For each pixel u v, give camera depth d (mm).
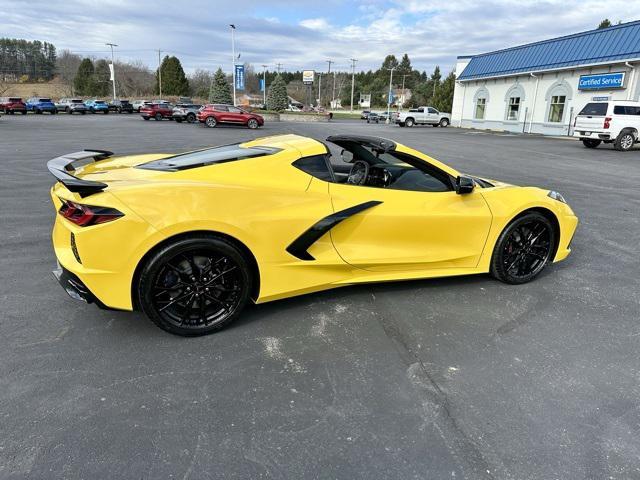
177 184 2768
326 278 3316
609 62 21719
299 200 3098
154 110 35562
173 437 2076
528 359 2805
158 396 2355
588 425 2232
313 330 3080
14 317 3135
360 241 3377
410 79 127938
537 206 3865
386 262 3459
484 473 1923
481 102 33250
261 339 2949
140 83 94000
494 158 14008
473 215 3645
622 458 2025
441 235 3594
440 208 3555
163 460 1942
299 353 2803
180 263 2828
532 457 2018
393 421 2225
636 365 2766
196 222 2723
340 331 3078
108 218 2574
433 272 3697
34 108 45062
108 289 2658
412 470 1930
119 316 3189
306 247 3152
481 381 2570
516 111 29266
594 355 2865
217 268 2904
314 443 2064
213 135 21266
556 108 25938
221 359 2713
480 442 2102
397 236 3467
